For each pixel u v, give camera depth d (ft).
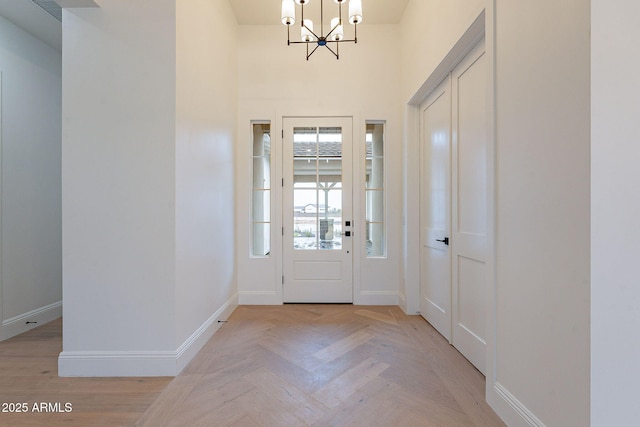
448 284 7.88
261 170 11.54
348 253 11.23
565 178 3.69
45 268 9.75
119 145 6.31
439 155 8.54
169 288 6.34
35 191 9.48
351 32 11.14
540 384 4.14
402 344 7.75
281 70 11.18
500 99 4.99
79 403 5.38
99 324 6.33
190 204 7.08
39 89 9.69
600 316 3.37
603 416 3.38
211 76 8.40
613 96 3.37
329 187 11.34
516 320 4.63
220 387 5.85
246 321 9.40
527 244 4.37
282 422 4.88
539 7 4.09
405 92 10.34
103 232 6.31
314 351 7.36
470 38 6.39
